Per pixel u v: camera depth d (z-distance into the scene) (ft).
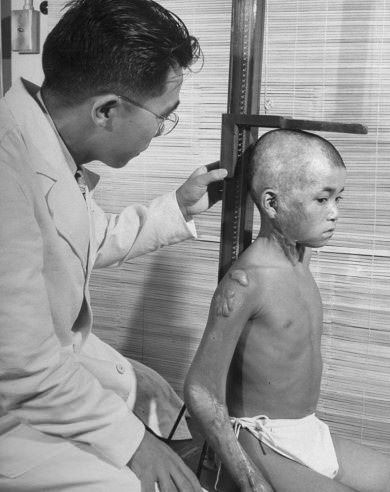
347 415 6.01
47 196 3.96
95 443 3.78
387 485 4.34
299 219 4.02
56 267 3.97
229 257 4.54
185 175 6.23
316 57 5.58
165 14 3.75
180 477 3.95
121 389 5.02
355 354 5.89
